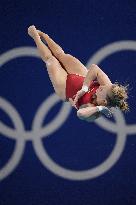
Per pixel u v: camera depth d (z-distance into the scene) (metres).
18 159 33.53
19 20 33.31
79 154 33.66
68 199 33.78
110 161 33.72
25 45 33.41
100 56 33.59
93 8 33.47
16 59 33.41
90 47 33.59
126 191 34.00
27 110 33.53
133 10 33.66
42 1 33.28
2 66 33.38
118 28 33.62
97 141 33.66
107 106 21.52
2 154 33.50
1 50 33.38
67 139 33.62
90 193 33.81
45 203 33.78
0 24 33.28
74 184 33.75
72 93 23.11
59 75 23.88
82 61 33.56
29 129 33.47
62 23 33.38
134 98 33.81
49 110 33.53
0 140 33.44
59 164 33.59
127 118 33.84
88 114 20.75
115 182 33.84
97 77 21.75
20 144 33.47
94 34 33.56
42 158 33.53
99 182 33.78
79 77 23.36
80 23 33.47
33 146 33.50
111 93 21.06
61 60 24.39
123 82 33.72
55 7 33.34
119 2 33.59
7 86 33.47
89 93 21.83
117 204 33.94
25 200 33.75
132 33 33.66
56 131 33.53
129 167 33.88
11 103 33.50
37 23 33.31
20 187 33.69
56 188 33.75
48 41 24.88
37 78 33.53
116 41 33.62
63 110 33.53
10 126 33.50
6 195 33.66
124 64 33.72
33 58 33.44
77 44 33.53
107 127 33.66
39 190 33.75
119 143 33.75
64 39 33.44
